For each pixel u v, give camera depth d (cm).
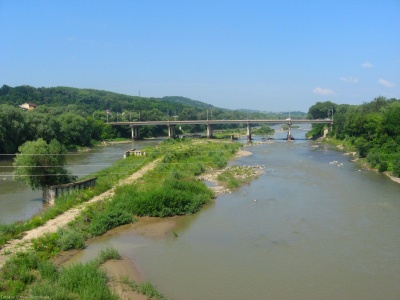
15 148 9800
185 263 3034
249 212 4431
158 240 3556
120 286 2566
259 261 3062
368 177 6444
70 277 2506
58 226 3678
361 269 2902
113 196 4741
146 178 6003
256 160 9000
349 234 3641
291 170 7350
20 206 4784
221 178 6397
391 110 9319
